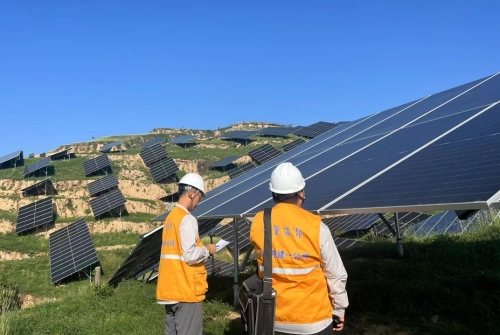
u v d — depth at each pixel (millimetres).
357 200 5516
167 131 87375
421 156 6477
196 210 11055
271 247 3773
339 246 16562
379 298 8336
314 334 3588
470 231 14859
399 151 7473
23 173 46000
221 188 14602
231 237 21344
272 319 3656
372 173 6695
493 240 11984
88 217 37281
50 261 25469
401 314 7621
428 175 5352
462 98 10055
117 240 32531
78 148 71312
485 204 3662
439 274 9633
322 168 9203
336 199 5965
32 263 26047
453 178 4812
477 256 10766
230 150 54906
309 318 3602
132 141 74500
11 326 8812
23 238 33594
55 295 20016
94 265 25547
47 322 9227
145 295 10977
